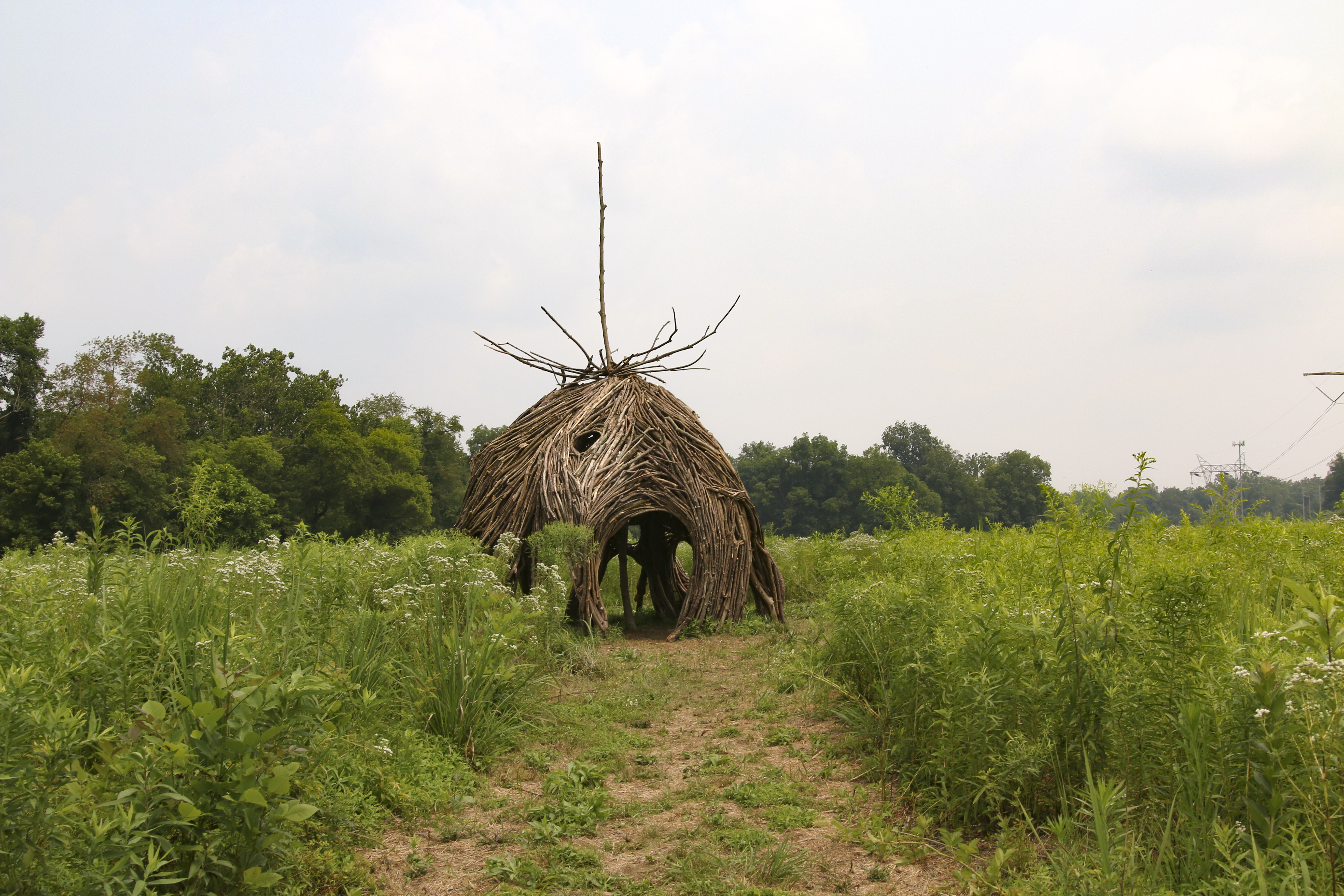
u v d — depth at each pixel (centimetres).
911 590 601
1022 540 955
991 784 403
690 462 1111
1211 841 320
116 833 290
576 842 428
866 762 521
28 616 466
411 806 448
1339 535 817
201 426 5519
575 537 945
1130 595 422
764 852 403
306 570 657
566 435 1084
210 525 738
